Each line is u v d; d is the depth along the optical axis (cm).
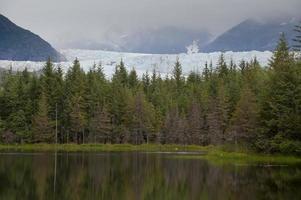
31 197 4931
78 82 16025
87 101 15938
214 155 10612
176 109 16950
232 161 9156
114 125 16238
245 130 10256
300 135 9131
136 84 19862
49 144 15025
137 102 16450
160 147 15762
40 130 15088
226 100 15300
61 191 5350
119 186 5744
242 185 5609
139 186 5728
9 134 15062
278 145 9162
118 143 16150
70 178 6462
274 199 4594
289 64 9738
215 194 4997
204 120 16800
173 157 10706
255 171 7112
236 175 6638
